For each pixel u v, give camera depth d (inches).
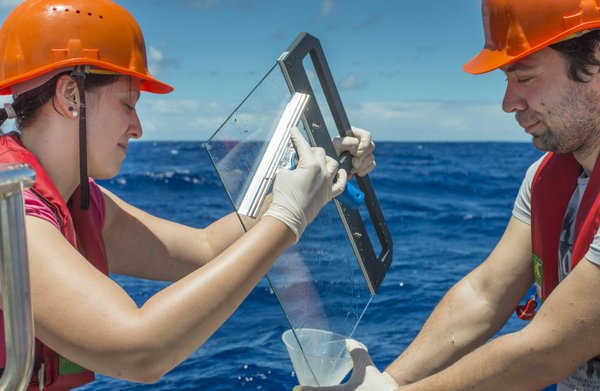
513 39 70.5
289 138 71.1
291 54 73.2
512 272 88.4
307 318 73.9
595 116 69.9
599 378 73.5
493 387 72.6
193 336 62.9
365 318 211.9
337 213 80.6
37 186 65.4
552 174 77.9
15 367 42.0
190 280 63.6
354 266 84.2
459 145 2556.6
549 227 78.0
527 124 73.1
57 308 60.9
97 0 70.7
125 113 72.1
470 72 74.6
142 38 74.6
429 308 224.1
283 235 66.4
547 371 70.0
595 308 66.2
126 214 88.1
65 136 69.7
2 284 41.1
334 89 81.2
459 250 349.7
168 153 1699.1
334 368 80.4
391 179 767.1
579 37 67.5
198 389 158.9
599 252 65.5
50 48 67.4
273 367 172.1
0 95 76.9
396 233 410.3
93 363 62.4
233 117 66.9
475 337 89.9
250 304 226.5
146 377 63.1
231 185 66.2
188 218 519.5
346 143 81.7
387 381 81.7
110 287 63.2
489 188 695.7
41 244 62.0
